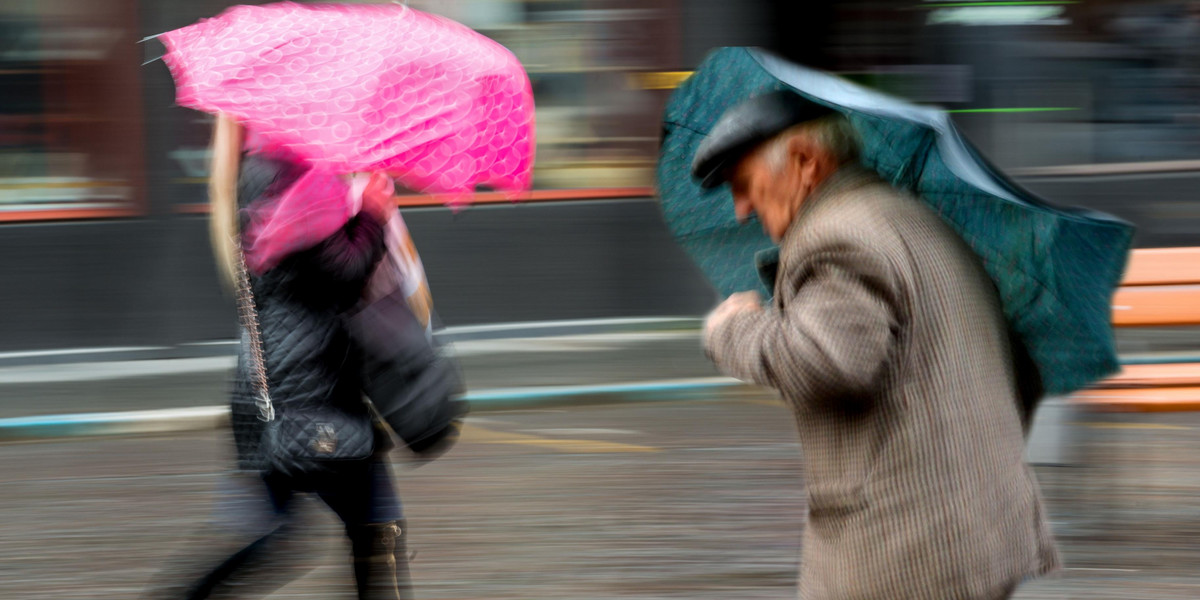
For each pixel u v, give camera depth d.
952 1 12.23
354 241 4.99
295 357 5.00
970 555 3.60
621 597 6.99
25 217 12.10
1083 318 3.93
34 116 11.99
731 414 10.92
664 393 11.36
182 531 8.28
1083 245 3.77
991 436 3.68
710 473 9.26
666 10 12.45
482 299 12.84
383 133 4.79
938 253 3.69
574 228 12.84
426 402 5.16
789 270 3.70
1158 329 8.47
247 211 4.89
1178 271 7.52
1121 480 8.72
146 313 12.30
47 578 7.45
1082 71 12.48
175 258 12.26
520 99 5.18
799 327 3.54
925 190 4.00
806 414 3.78
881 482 3.62
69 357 12.18
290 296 5.00
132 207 12.20
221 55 4.90
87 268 12.21
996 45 12.32
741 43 12.45
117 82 12.02
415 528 8.21
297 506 5.34
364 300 5.12
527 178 5.27
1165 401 7.35
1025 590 7.00
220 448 10.28
